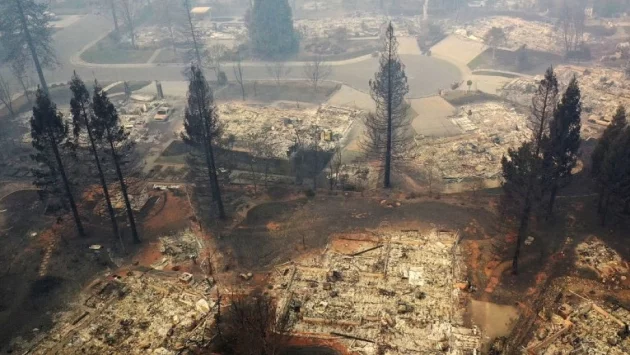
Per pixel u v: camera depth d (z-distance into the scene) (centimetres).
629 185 7162
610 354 5784
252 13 17062
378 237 7900
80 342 6419
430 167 10369
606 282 6744
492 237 7669
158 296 7056
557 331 6084
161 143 11738
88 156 10362
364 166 10475
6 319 6825
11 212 9250
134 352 6231
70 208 9006
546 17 19725
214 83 15125
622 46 15925
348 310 6625
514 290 6719
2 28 13738
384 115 9356
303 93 14288
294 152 10975
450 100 13425
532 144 7500
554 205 8238
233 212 8769
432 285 6925
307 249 7750
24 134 12388
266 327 6062
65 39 19288
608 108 12344
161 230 8456
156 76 15912
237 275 7331
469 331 6203
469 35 17912
